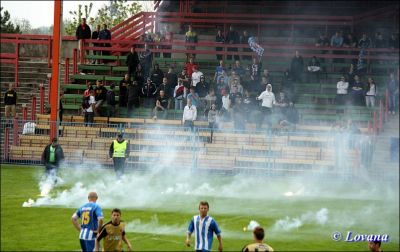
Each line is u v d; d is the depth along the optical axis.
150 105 79.56
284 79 81.62
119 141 59.69
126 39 94.50
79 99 81.06
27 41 88.31
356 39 90.19
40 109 79.81
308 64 85.38
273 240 41.34
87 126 72.94
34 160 70.56
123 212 47.88
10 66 89.62
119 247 31.92
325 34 89.94
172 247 38.56
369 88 80.00
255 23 92.88
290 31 96.12
